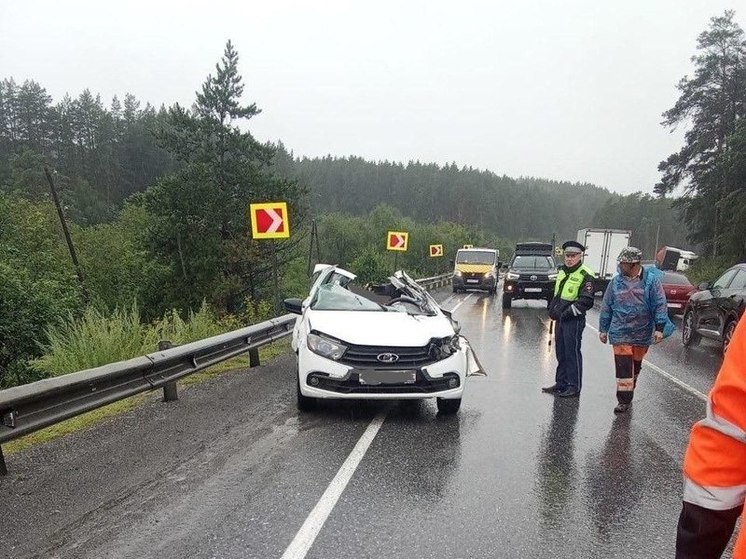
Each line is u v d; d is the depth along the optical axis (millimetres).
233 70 25422
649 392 8000
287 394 7234
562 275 7668
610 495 4398
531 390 7906
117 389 5656
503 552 3498
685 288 18750
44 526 3693
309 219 32844
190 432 5637
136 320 9914
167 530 3658
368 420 6207
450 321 7270
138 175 83500
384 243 60688
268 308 15992
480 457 5152
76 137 85938
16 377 12711
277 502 4102
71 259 24500
